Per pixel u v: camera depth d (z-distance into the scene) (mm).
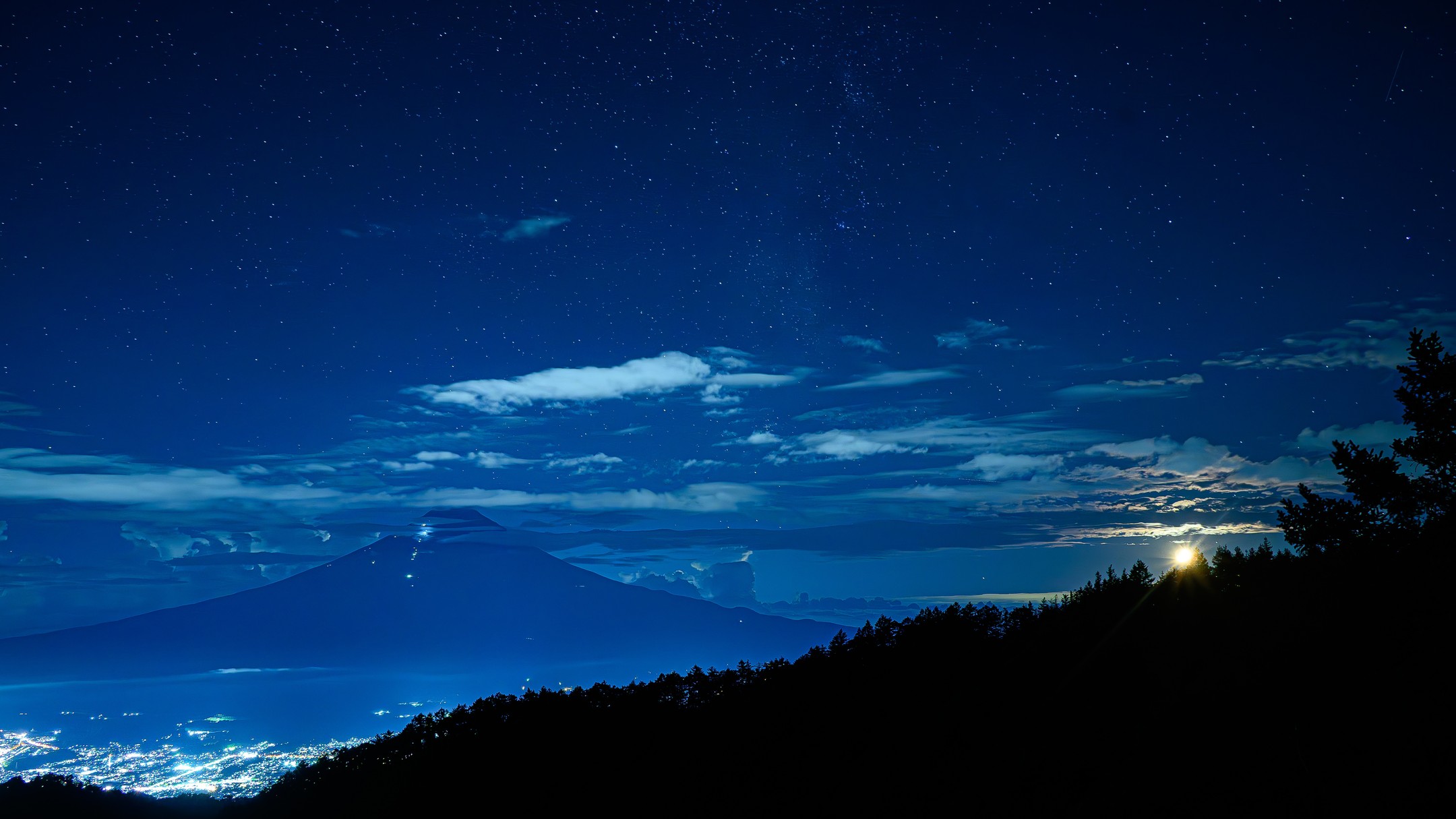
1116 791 13289
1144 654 19094
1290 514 18516
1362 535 17031
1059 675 19766
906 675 23500
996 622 27156
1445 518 15805
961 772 15992
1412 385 17312
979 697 19891
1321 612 16094
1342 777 11359
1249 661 16078
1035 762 15391
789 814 16594
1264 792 11719
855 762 18297
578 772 23422
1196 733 14227
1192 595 22812
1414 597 14445
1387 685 13055
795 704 24219
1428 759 11031
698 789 19703
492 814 21953
